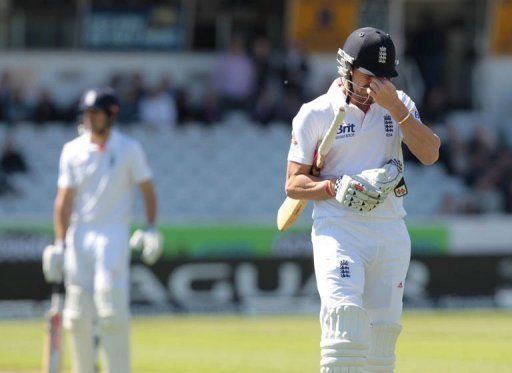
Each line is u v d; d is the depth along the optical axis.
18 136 67.38
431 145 18.64
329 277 18.69
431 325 50.25
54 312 26.03
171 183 68.06
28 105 68.69
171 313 55.72
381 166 19.09
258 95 71.31
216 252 59.47
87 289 26.83
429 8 77.38
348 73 18.69
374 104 18.98
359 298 18.61
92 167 26.91
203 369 33.91
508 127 76.81
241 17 74.81
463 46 78.50
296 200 19.69
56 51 72.38
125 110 68.62
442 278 60.00
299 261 57.75
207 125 70.38
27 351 38.62
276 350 39.28
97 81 73.06
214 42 74.62
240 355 37.72
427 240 63.66
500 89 79.56
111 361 26.17
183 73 74.12
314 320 53.34
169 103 69.38
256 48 71.69
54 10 72.19
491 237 64.94
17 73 71.81
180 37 73.94
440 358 37.09
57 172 66.62
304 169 19.17
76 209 27.11
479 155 71.50
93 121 27.00
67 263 27.08
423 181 70.81
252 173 69.75
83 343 26.98
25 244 55.56
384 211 19.00
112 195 26.92
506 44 79.31
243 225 59.84
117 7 73.00
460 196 70.25
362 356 18.36
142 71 73.62
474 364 35.44
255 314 56.62
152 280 55.62
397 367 34.59
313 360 36.44
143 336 44.44
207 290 56.47
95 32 72.88
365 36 18.56
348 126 18.92
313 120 19.02
